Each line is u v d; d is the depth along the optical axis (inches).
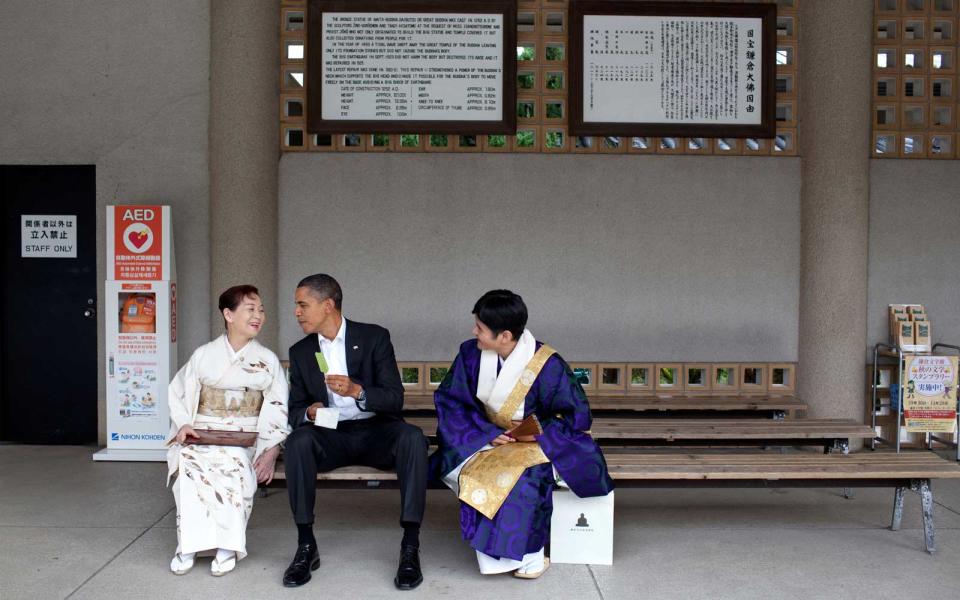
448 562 140.5
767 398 219.5
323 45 217.0
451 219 222.8
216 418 138.1
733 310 226.1
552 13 223.3
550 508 133.0
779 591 127.9
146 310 205.5
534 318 224.2
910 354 212.1
